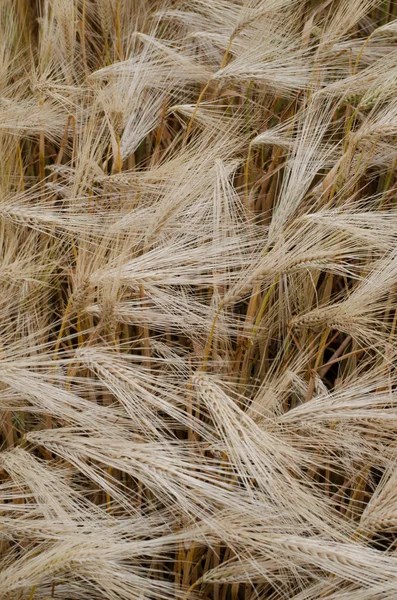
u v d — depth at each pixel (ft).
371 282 5.20
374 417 5.04
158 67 5.97
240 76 5.73
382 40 6.25
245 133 6.01
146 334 5.53
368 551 4.80
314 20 6.44
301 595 5.07
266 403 5.22
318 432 5.25
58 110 5.93
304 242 5.17
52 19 5.95
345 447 5.35
